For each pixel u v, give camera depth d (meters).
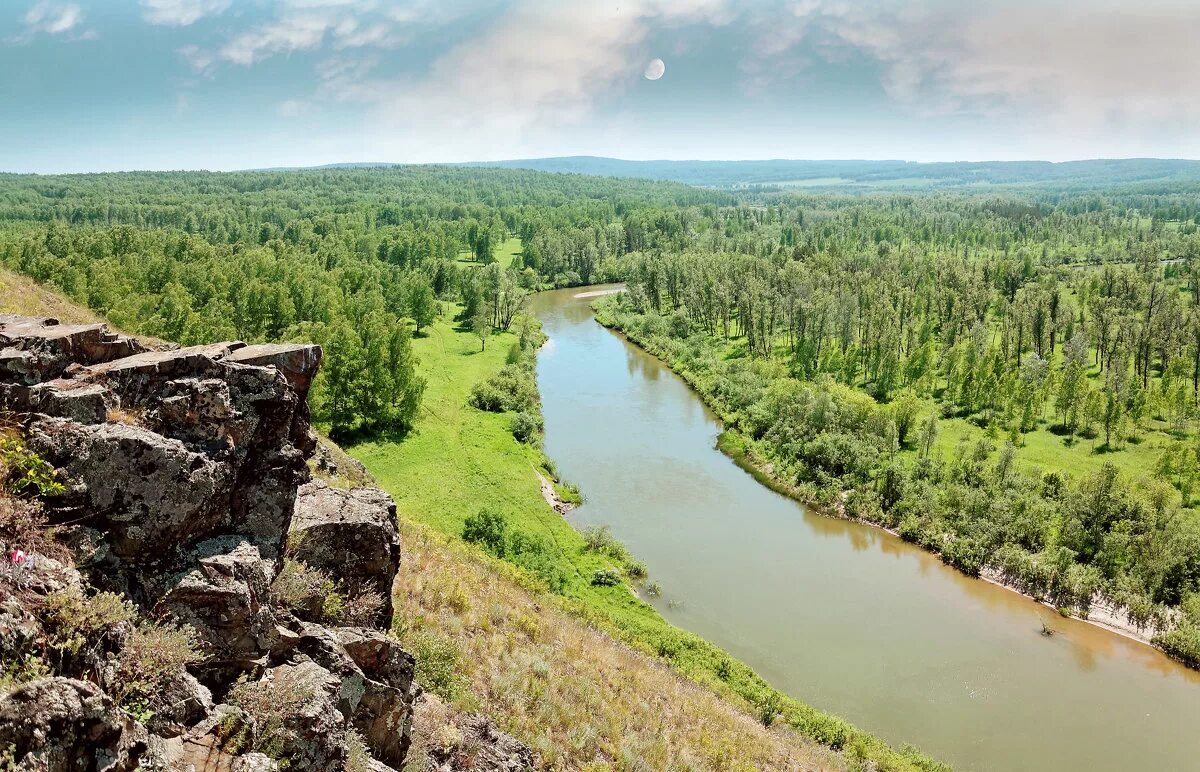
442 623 25.17
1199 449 80.62
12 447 10.98
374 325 87.06
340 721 11.90
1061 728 41.62
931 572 59.56
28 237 131.50
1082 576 55.62
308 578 14.32
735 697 38.56
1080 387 90.12
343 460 40.12
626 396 103.56
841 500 70.94
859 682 45.12
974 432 89.06
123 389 12.90
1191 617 51.44
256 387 13.79
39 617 9.41
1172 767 38.75
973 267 167.50
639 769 23.03
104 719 8.57
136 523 11.55
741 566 58.94
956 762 38.56
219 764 10.04
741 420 90.19
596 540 58.94
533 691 23.97
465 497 65.88
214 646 11.59
